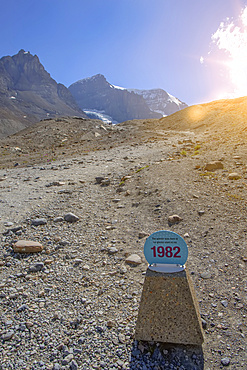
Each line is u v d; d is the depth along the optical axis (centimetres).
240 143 1755
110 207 1047
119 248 742
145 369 393
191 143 2375
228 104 5366
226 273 588
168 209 923
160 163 1537
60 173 1723
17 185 1452
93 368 398
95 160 2150
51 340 450
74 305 534
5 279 626
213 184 1074
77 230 859
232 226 759
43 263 685
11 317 506
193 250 685
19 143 3806
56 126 4866
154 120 6006
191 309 414
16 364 408
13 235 830
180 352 417
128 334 455
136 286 580
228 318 475
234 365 389
